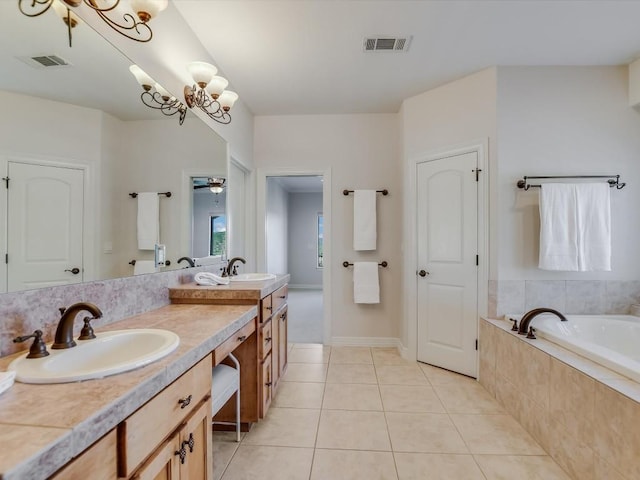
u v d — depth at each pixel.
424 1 1.96
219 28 2.21
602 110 2.69
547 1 1.96
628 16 2.10
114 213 1.52
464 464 1.75
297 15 2.08
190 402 1.11
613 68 2.70
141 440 0.84
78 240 1.31
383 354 3.41
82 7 1.34
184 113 2.14
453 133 2.95
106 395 0.78
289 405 2.36
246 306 1.88
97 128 1.42
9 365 0.92
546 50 2.49
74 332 1.27
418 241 3.22
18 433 0.62
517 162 2.68
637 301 2.66
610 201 2.67
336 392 2.56
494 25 2.19
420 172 3.20
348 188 3.68
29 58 1.13
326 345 3.69
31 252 1.12
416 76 2.86
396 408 2.32
